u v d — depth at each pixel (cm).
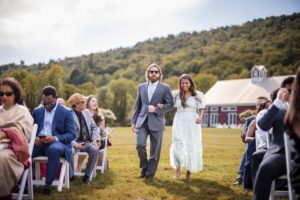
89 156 812
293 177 455
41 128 727
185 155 872
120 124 7656
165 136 3027
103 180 861
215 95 7519
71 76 12606
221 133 3797
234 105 7125
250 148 772
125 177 909
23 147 573
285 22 13150
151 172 893
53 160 684
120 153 1552
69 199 660
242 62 11838
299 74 438
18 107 624
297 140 436
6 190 552
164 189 769
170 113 6412
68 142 721
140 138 891
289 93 554
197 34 15275
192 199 688
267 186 497
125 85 8456
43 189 692
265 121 538
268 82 7194
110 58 14650
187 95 886
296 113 429
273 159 504
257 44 12594
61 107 737
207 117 7481
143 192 738
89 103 964
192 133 876
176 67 13025
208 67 12425
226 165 1184
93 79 12800
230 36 13988
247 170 772
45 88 734
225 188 790
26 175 593
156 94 893
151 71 902
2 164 547
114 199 677
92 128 855
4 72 10256
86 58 14575
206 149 1795
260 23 13625
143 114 897
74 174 848
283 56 11250
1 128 598
